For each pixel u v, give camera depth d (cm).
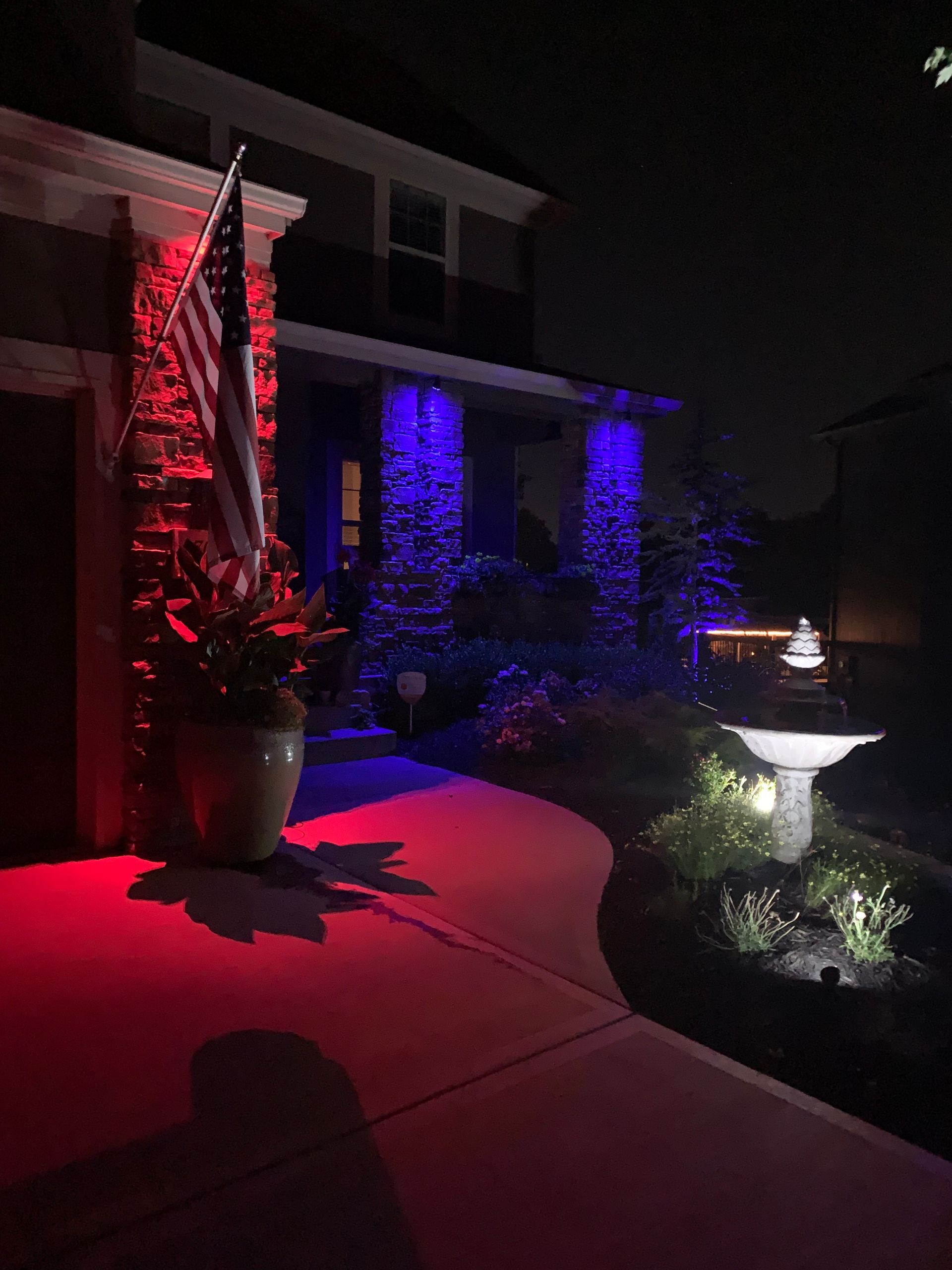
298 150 1159
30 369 461
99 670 496
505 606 1290
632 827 617
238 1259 213
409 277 1292
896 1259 221
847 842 570
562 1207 235
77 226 473
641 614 1880
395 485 1157
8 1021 322
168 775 515
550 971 378
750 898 455
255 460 465
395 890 466
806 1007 372
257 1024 324
